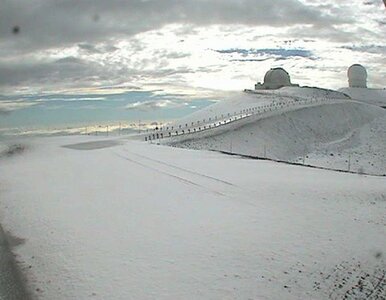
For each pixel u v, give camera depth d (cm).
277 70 11519
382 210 1877
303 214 1786
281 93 10119
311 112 7944
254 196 2109
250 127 6750
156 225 1627
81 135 7131
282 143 6481
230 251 1342
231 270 1200
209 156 3916
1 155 4309
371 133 7575
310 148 6538
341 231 1563
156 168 3067
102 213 1823
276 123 7112
